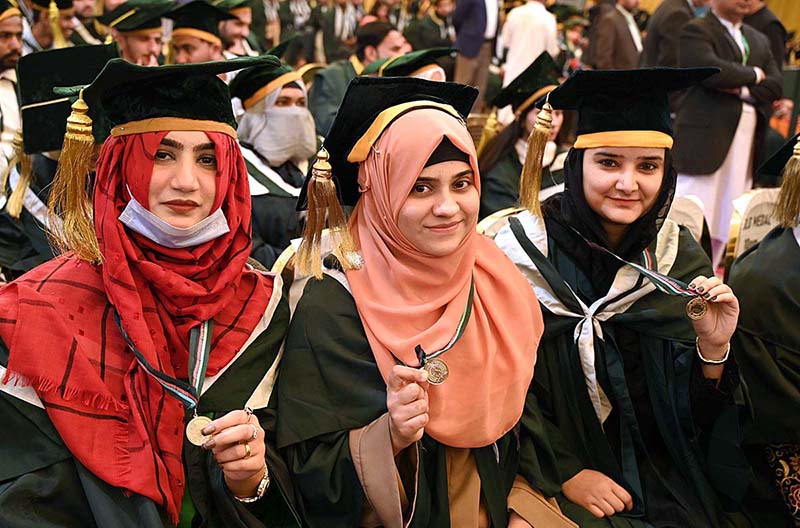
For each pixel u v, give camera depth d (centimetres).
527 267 205
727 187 481
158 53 417
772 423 208
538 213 208
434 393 173
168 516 157
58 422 149
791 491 211
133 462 151
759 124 482
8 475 148
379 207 174
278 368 178
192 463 164
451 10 1062
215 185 160
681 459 201
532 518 183
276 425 172
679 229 217
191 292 160
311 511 171
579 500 195
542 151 206
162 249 160
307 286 183
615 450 206
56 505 150
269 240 330
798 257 213
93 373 152
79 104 152
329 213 178
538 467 190
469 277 179
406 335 172
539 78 381
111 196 156
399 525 163
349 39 1109
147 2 400
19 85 229
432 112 169
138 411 153
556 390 202
